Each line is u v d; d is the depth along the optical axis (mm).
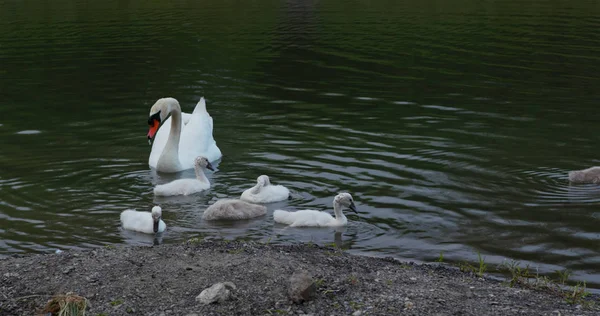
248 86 22797
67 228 12047
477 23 33156
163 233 11922
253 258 10164
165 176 15117
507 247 11305
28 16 36500
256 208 12766
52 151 16375
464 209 12828
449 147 16312
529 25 32406
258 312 8477
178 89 22422
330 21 34625
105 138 17484
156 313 8406
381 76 23828
